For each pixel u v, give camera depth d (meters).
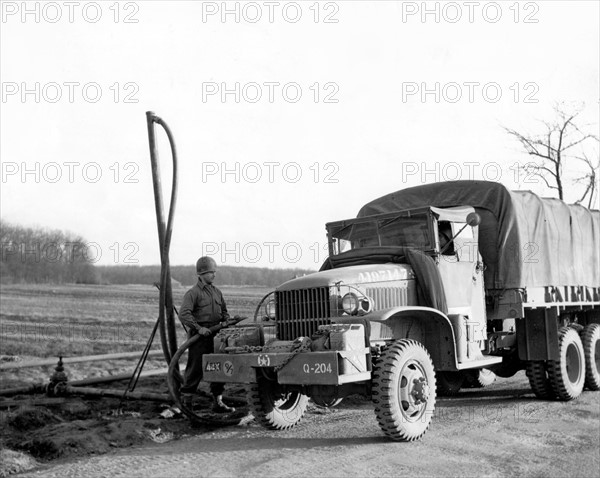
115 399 8.92
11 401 8.55
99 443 6.45
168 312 8.68
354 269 7.20
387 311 6.54
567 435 6.84
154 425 7.17
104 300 24.73
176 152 8.73
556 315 9.01
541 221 9.53
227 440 6.77
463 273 8.21
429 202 9.45
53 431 6.84
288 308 7.05
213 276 8.40
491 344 8.96
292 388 7.13
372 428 7.27
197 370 8.21
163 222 8.76
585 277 10.76
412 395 6.62
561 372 8.99
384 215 8.22
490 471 5.47
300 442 6.62
